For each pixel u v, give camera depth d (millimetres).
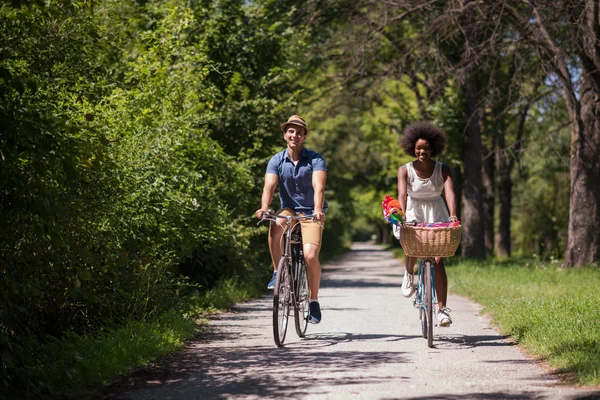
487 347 18016
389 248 155625
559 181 103250
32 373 13523
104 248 18188
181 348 18125
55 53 17594
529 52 44000
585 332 17406
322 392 13195
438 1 48062
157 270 22141
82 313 19500
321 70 65875
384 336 20031
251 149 39438
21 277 15758
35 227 14242
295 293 19375
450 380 14109
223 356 17000
